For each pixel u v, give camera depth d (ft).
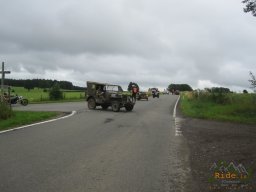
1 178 23.71
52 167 26.81
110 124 56.44
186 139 42.22
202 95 134.51
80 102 142.10
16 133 44.19
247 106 85.46
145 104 125.70
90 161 29.07
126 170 26.37
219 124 60.64
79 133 45.09
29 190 21.33
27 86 386.32
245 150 35.01
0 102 63.93
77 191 21.31
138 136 43.68
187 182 23.58
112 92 90.12
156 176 24.89
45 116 65.72
